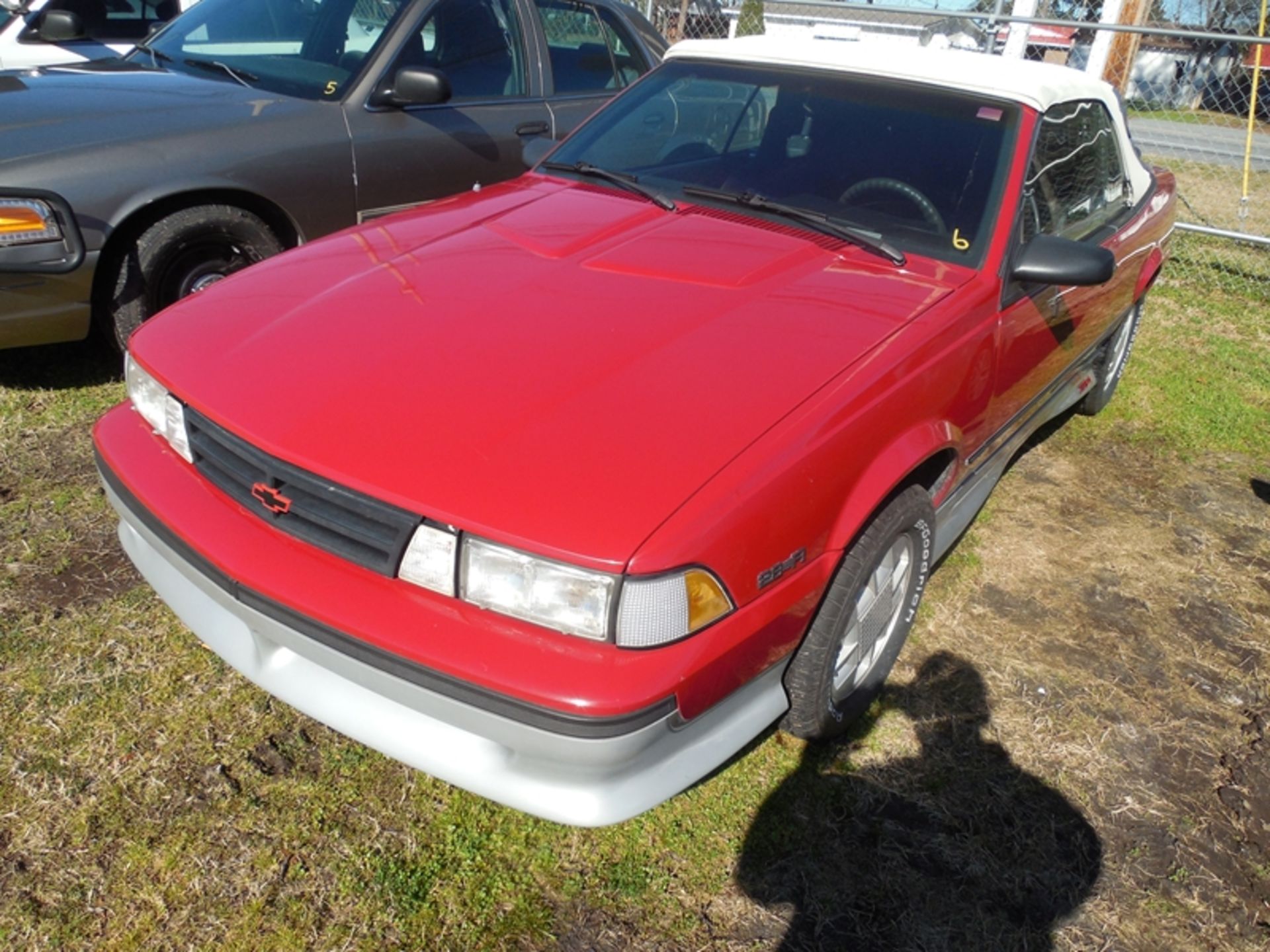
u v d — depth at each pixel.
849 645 2.62
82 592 3.00
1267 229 9.41
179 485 2.29
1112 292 3.88
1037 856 2.48
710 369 2.25
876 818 2.54
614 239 2.86
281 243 4.45
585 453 1.97
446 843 2.34
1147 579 3.68
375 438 2.02
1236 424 5.05
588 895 2.25
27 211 3.64
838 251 2.87
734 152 3.29
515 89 5.11
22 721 2.53
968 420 2.82
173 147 3.96
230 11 4.95
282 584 2.02
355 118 4.45
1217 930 2.34
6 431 3.81
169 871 2.20
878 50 3.46
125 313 4.07
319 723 2.62
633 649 1.85
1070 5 16.94
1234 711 3.05
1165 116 16.20
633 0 11.45
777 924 2.24
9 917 2.07
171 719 2.59
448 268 2.66
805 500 2.10
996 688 3.03
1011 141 3.06
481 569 1.87
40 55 6.23
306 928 2.11
